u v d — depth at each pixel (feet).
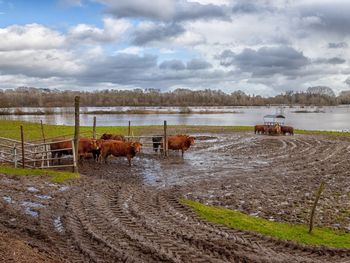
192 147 105.81
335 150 100.94
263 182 61.82
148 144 103.76
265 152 97.35
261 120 277.03
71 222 39.09
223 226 39.09
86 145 76.59
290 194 53.78
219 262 30.40
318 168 75.10
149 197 50.57
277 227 39.19
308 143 115.75
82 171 69.97
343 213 44.91
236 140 122.83
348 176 67.05
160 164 78.59
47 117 317.01
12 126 152.25
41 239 34.65
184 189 56.49
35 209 42.96
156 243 33.91
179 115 373.61
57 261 28.76
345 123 251.80
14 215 40.83
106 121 260.83
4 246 28.25
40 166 73.05
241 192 54.85
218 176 66.69
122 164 77.87
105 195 50.75
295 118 329.72
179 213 43.29
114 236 35.50
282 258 31.76
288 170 72.84
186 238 35.27
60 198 48.34
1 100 544.62
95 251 32.04
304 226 40.11
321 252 33.45
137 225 38.70
